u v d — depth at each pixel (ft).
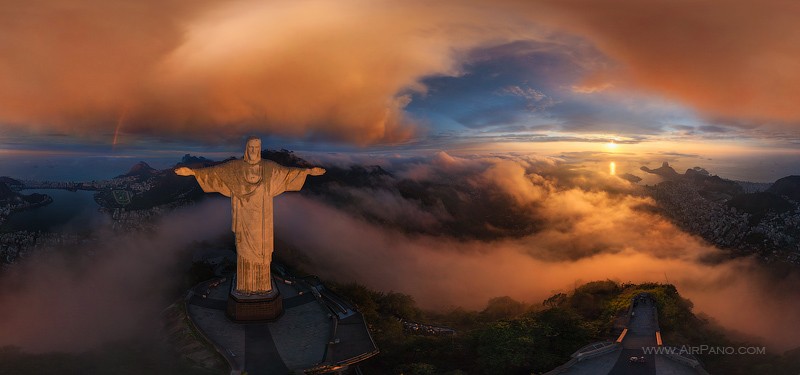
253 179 257.55
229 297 272.10
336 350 246.88
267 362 233.76
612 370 243.19
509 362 254.06
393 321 332.39
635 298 343.05
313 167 267.39
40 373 209.26
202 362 232.73
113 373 214.90
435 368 255.91
